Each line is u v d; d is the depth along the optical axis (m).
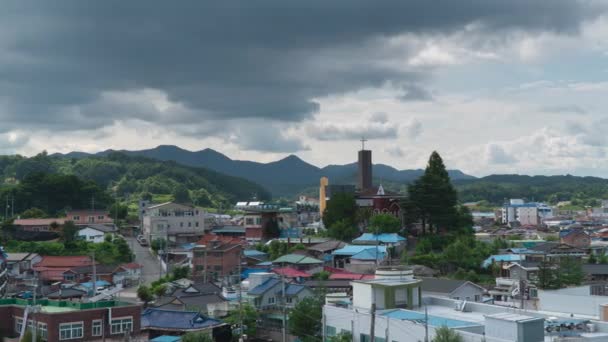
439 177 138.38
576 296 62.56
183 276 121.56
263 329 81.62
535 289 94.88
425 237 133.50
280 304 88.25
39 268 126.75
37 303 65.06
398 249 131.38
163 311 72.12
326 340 63.34
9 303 65.06
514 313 54.69
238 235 180.75
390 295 62.66
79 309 61.88
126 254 146.38
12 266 126.44
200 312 77.12
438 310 62.91
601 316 56.50
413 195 138.12
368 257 120.44
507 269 114.75
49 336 57.84
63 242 152.25
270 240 158.88
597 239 181.00
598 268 111.38
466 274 112.19
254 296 87.69
